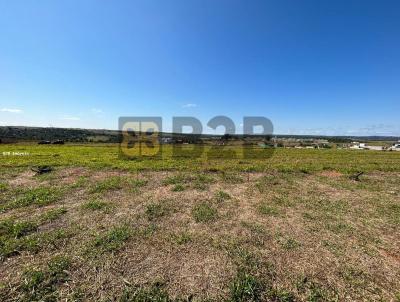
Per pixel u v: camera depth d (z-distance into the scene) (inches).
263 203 357.1
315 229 263.1
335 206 346.0
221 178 539.8
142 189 432.8
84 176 550.0
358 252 214.2
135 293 154.3
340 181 528.7
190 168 660.7
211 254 206.1
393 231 261.7
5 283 163.6
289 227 268.4
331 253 211.8
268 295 155.3
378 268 189.8
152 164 732.7
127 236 235.3
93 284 163.9
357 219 296.0
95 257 197.9
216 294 155.7
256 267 186.4
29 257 198.1
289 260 198.8
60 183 475.2
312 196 399.5
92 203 338.3
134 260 194.9
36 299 148.6
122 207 329.1
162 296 152.2
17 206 327.3
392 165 798.5
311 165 768.9
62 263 185.3
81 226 262.1
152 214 302.0
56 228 257.3
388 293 160.6
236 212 315.6
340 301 152.1
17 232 238.1
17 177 535.8
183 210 319.6
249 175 584.4
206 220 284.0
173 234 244.1
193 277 173.5
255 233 250.7
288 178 553.9
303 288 163.6
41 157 925.8
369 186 481.1
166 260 195.6
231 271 181.3
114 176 551.8
